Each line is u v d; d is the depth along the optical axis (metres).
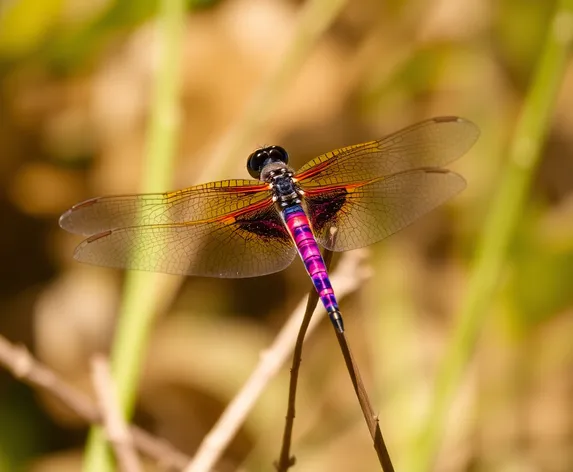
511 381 0.61
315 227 0.54
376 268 0.62
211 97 0.62
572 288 0.61
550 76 0.56
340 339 0.50
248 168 0.55
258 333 0.62
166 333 0.62
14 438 0.61
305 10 0.58
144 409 0.62
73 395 0.53
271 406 0.61
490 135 0.62
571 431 0.60
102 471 0.53
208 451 0.52
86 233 0.53
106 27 0.61
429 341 0.61
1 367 0.61
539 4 0.62
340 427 0.61
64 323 0.62
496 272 0.56
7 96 0.62
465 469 0.60
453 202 0.62
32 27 0.61
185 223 0.54
